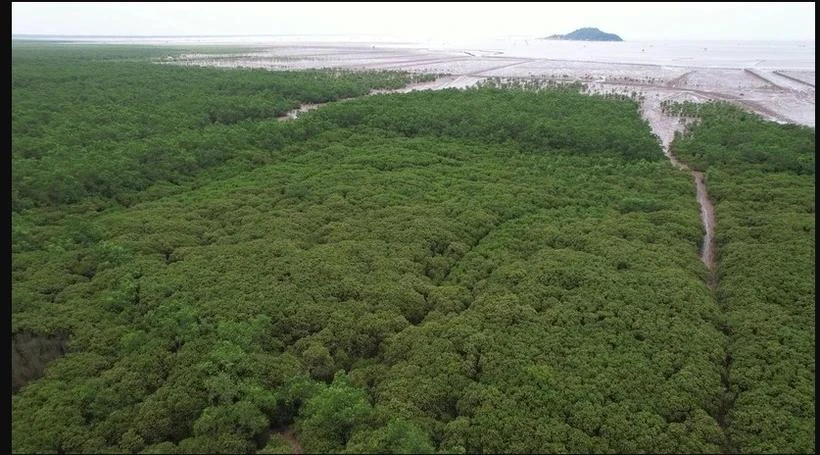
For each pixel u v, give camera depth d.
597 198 62.84
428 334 39.09
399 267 47.44
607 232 53.62
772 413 32.34
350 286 44.19
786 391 33.94
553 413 32.44
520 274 46.34
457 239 53.19
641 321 40.31
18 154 63.59
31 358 37.00
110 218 54.91
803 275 45.50
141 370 35.34
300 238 52.53
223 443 29.95
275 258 48.09
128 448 30.28
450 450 30.22
